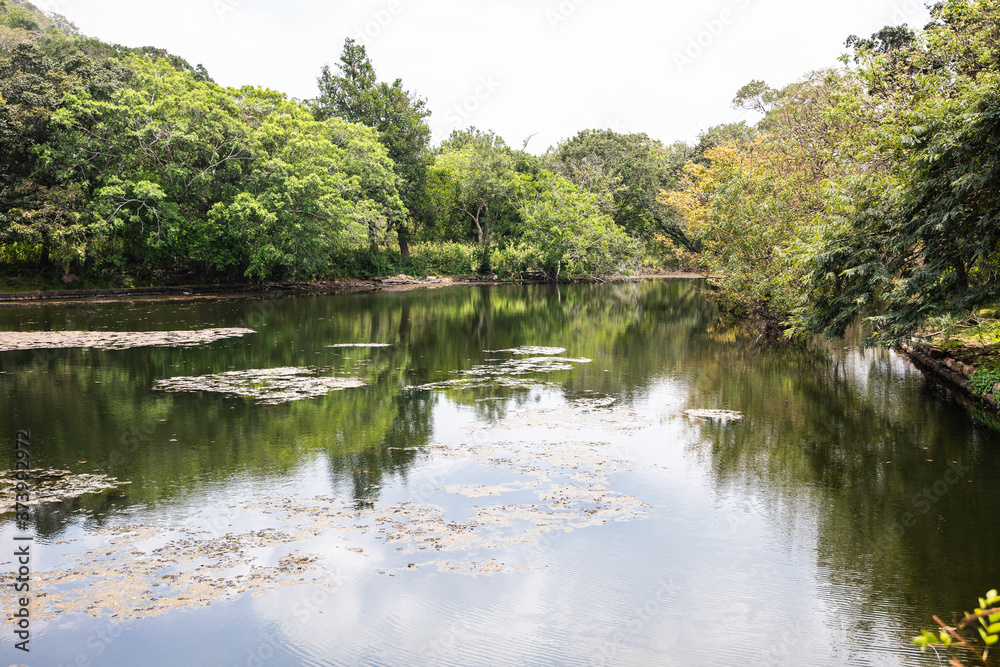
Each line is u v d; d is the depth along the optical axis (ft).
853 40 83.87
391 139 163.94
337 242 132.57
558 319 89.76
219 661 16.01
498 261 167.12
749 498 26.14
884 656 16.14
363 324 83.35
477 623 17.63
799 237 53.01
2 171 106.42
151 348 62.69
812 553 21.56
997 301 35.70
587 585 19.60
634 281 173.47
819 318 43.70
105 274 120.26
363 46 163.43
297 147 126.72
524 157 187.32
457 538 22.61
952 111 34.73
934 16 69.26
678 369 53.06
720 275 77.10
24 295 106.52
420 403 41.37
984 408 39.50
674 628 17.37
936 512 24.62
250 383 47.24
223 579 19.88
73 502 25.66
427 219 176.96
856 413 38.68
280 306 104.78
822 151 50.90
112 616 17.95
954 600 18.62
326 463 30.22
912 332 38.06
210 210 118.32
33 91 107.45
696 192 120.06
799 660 15.99
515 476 28.58
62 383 46.91
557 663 15.85
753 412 39.14
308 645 16.62
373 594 19.10
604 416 38.27
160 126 112.68
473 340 70.28
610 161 197.57
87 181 109.09
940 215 34.96
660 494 26.58
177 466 29.81
